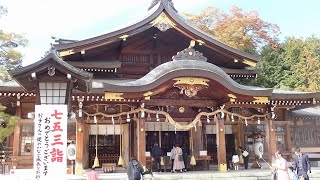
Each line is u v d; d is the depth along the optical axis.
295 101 19.75
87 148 20.48
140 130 17.25
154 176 15.37
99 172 18.38
